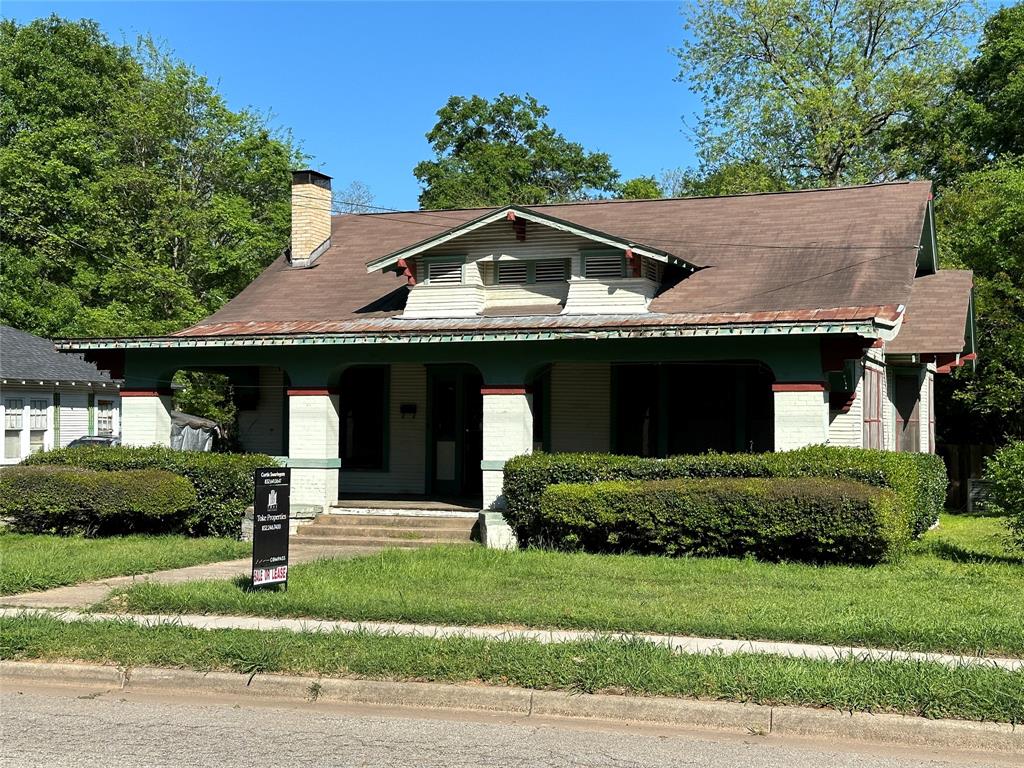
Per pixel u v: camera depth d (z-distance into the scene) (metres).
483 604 10.50
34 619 9.83
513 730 7.21
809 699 7.29
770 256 18.66
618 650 8.37
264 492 11.20
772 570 12.84
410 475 20.45
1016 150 32.41
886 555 13.51
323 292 20.88
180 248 34.84
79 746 6.76
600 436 18.92
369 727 7.27
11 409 29.88
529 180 49.97
